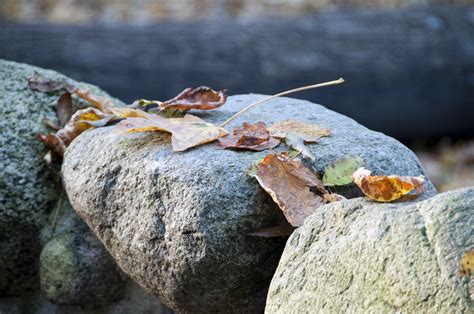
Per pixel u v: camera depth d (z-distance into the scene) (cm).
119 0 620
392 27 510
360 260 188
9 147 235
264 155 210
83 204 218
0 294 238
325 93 489
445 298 181
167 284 209
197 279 206
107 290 233
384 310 185
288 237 206
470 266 182
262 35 484
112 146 217
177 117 227
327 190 209
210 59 468
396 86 501
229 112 229
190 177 206
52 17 585
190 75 464
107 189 215
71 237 233
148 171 210
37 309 238
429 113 518
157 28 475
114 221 214
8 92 241
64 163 224
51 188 236
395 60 498
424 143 541
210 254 203
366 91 496
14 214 233
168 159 210
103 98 242
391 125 518
